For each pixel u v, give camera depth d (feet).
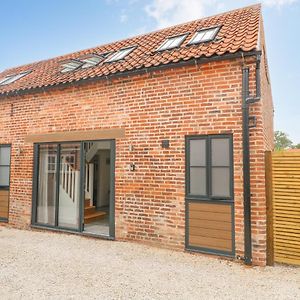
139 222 24.81
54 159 30.91
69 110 29.40
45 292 15.69
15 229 31.76
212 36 26.30
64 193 30.04
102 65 29.99
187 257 21.45
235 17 29.89
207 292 15.75
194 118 22.86
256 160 20.30
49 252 22.81
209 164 22.02
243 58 20.98
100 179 42.68
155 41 31.78
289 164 19.93
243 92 20.86
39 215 31.48
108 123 26.99
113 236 26.07
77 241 26.17
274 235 20.15
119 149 26.20
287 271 18.81
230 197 21.11
